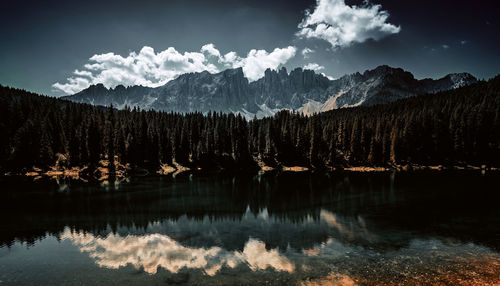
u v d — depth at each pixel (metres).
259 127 158.12
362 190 58.34
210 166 124.75
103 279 18.41
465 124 115.81
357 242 25.48
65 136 110.62
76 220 34.53
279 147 135.12
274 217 35.97
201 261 21.19
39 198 49.69
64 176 88.12
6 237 27.88
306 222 33.25
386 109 190.38
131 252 23.44
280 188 62.97
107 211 39.50
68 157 100.81
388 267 19.61
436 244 24.75
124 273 19.27
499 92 152.12
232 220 34.53
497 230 29.16
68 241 26.58
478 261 20.81
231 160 131.12
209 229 30.52
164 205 43.75
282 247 24.25
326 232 28.88
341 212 38.47
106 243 25.92
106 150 108.06
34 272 19.66
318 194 54.06
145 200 48.12
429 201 45.31
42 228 31.05
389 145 118.25
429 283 17.19
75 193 55.38
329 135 135.75
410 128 119.81
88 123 108.25
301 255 22.17
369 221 33.38
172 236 27.94
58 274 19.28
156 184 70.56
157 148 116.88
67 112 132.12
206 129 150.75
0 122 110.31
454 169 105.81
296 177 88.69
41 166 97.38
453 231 28.86
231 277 18.19
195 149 133.25
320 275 18.31
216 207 42.34
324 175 94.25
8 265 20.92
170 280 17.98
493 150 110.44
